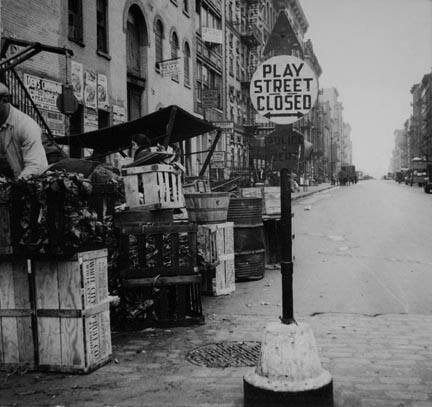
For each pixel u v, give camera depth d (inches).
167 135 407.2
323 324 250.4
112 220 249.1
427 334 232.1
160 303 246.7
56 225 179.6
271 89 171.0
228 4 1612.9
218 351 210.4
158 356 204.7
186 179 484.4
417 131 4434.1
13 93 508.7
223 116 1529.3
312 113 3314.5
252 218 365.4
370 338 226.4
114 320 245.0
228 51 1614.2
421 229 669.9
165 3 1011.3
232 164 1601.9
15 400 163.9
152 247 251.3
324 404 152.0
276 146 167.8
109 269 243.8
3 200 183.2
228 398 162.7
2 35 511.8
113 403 160.6
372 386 171.8
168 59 1021.2
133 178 281.3
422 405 156.5
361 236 609.9
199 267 261.9
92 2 708.0
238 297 315.6
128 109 869.8
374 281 357.4
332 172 4520.2
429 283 348.2
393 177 7190.0
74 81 651.5
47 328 186.5
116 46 785.6
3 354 189.6
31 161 201.6
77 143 506.9
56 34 609.9
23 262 186.2
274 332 155.8
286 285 160.9
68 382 178.1
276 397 150.4
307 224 756.6
